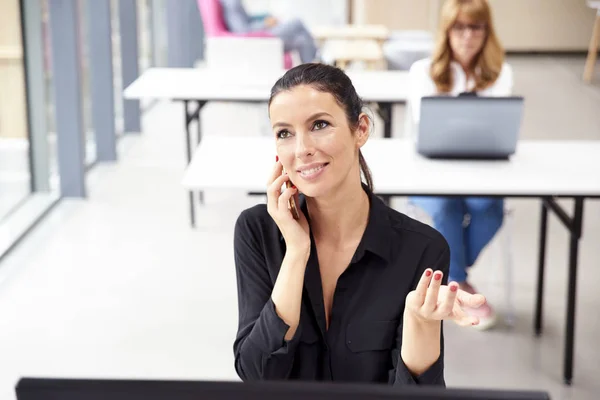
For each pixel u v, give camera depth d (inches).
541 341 142.9
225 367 134.7
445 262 63.4
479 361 136.2
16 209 203.3
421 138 131.7
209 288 164.1
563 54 462.0
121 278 168.2
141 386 32.9
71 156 215.3
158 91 186.9
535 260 178.5
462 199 147.0
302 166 58.1
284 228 60.1
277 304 59.9
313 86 57.4
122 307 155.4
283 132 58.9
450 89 155.6
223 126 303.4
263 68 200.4
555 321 150.4
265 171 128.0
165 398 32.9
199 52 413.7
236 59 200.5
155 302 157.6
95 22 241.4
